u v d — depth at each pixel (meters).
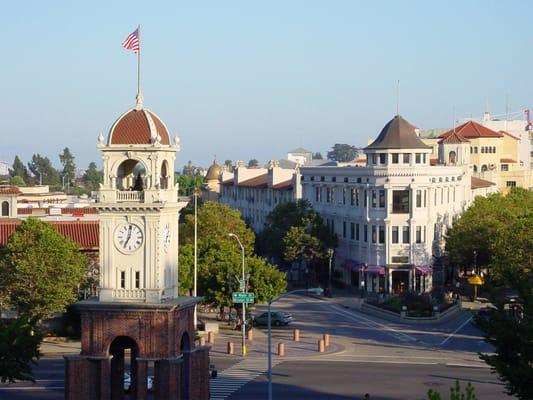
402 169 183.62
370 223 186.50
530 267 139.00
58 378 104.88
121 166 77.38
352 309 166.62
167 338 72.44
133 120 74.75
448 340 133.38
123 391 76.62
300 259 194.12
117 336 72.94
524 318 74.06
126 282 73.62
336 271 199.50
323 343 123.62
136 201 73.12
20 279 122.44
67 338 130.12
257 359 117.75
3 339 74.56
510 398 94.69
